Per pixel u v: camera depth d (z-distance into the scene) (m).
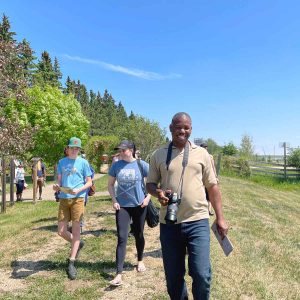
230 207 13.80
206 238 3.64
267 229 9.70
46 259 6.56
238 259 6.64
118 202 5.62
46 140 37.59
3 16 15.88
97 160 39.56
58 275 5.76
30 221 10.47
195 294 3.57
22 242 7.83
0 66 10.19
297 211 14.19
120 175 5.59
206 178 3.80
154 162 3.88
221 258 6.62
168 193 3.67
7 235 8.57
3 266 6.27
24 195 19.41
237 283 5.43
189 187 3.68
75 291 5.13
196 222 3.66
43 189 22.56
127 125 27.55
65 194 5.91
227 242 3.68
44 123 36.94
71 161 6.04
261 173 32.34
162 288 5.21
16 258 6.68
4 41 10.65
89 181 6.08
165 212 3.76
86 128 41.97
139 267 5.90
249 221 10.82
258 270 6.09
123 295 5.01
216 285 5.26
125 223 5.54
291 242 8.37
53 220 10.33
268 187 26.52
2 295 5.04
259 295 5.05
